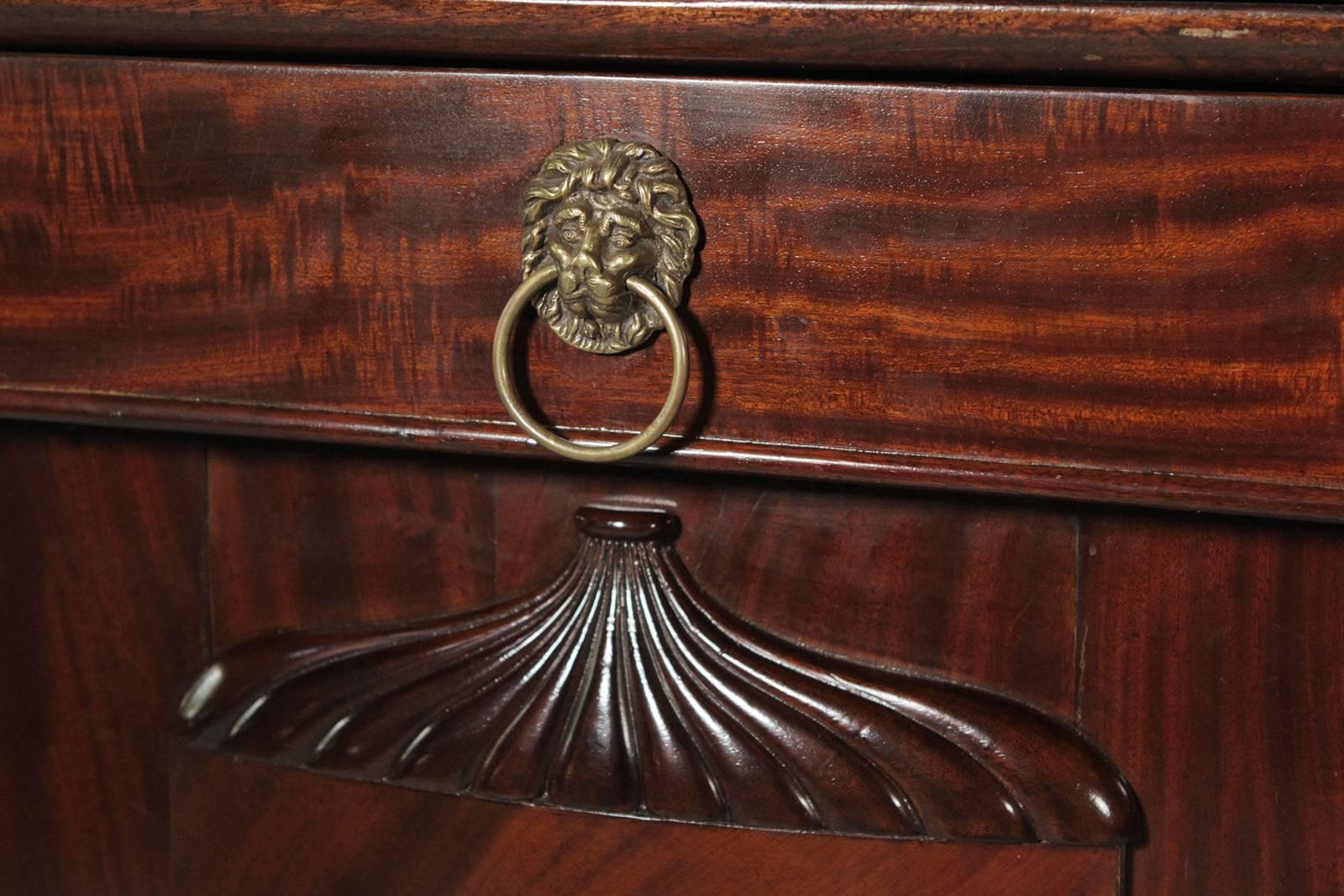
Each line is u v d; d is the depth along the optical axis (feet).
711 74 1.34
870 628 1.63
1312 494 1.32
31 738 1.86
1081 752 1.60
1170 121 1.27
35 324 1.55
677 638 1.65
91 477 1.78
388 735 1.75
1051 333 1.34
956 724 1.61
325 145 1.43
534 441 1.45
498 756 1.71
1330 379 1.30
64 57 1.47
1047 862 1.64
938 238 1.34
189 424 1.54
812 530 1.62
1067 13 1.23
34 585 1.83
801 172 1.35
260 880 1.86
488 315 1.44
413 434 1.48
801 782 1.65
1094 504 1.56
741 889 1.71
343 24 1.36
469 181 1.41
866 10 1.26
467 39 1.34
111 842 1.87
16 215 1.53
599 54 1.33
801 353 1.40
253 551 1.77
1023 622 1.60
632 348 1.42
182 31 1.40
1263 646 1.55
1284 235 1.27
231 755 1.81
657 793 1.68
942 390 1.38
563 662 1.68
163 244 1.50
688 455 1.44
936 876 1.67
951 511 1.59
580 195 1.36
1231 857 1.60
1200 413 1.33
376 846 1.81
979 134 1.31
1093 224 1.31
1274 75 1.23
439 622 1.73
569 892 1.76
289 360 1.50
